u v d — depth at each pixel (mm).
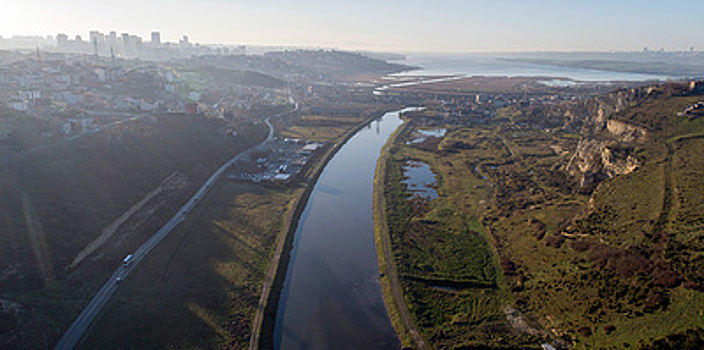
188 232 121812
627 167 129750
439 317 85000
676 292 71750
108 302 87938
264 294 92938
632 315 71562
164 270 100875
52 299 84875
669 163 117438
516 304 85562
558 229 109375
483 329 79375
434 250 111375
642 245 86500
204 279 98188
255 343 78062
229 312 86688
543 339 74750
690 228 85062
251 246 114875
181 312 85875
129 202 127625
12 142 133625
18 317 76625
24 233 97812
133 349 75438
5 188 110000
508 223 123000
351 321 87250
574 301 81000
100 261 100688
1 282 83812
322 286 99750
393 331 84000
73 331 78750
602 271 84500
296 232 128500
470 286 94625
